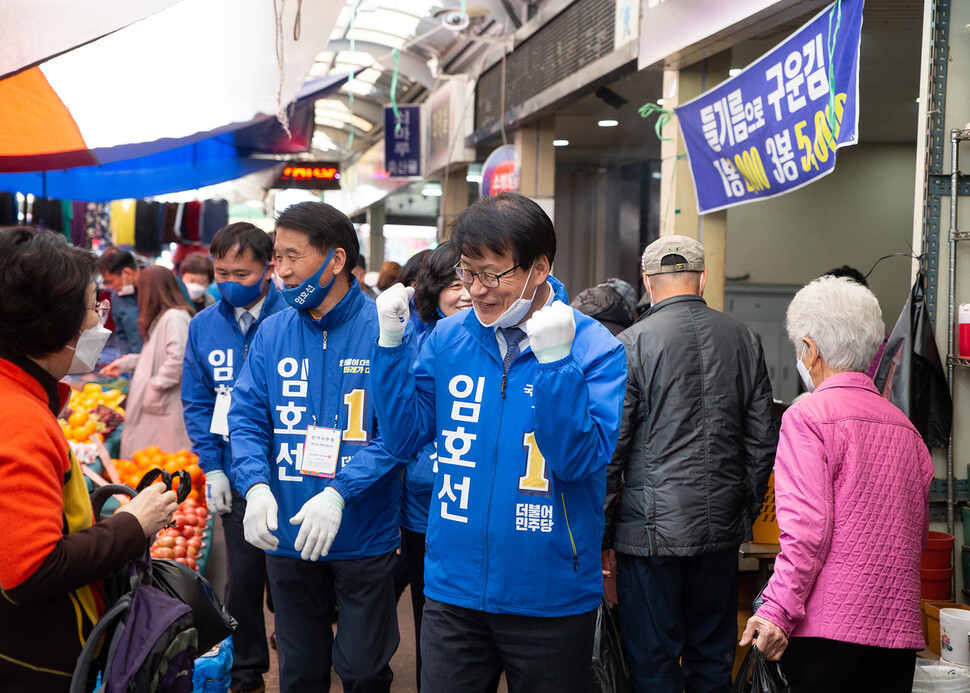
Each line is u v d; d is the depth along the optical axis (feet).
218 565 17.10
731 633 10.18
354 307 8.91
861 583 6.75
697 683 10.16
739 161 14.10
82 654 5.55
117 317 22.49
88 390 18.02
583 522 6.56
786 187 12.85
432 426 7.23
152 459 15.14
